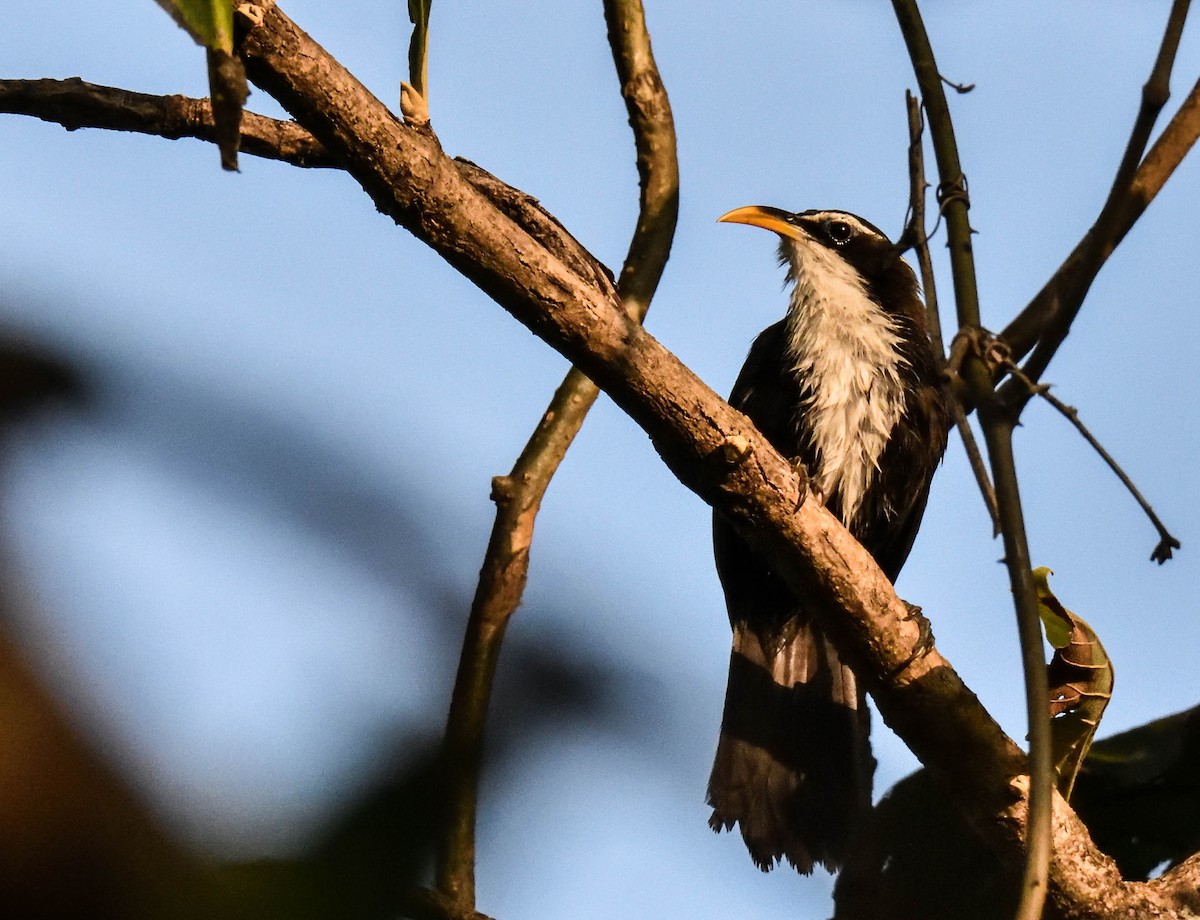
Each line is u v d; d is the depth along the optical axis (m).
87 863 1.60
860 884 7.56
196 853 1.69
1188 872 6.78
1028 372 5.98
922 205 6.46
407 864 1.93
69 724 1.62
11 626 1.66
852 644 6.61
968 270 5.92
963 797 6.67
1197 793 7.64
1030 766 4.85
